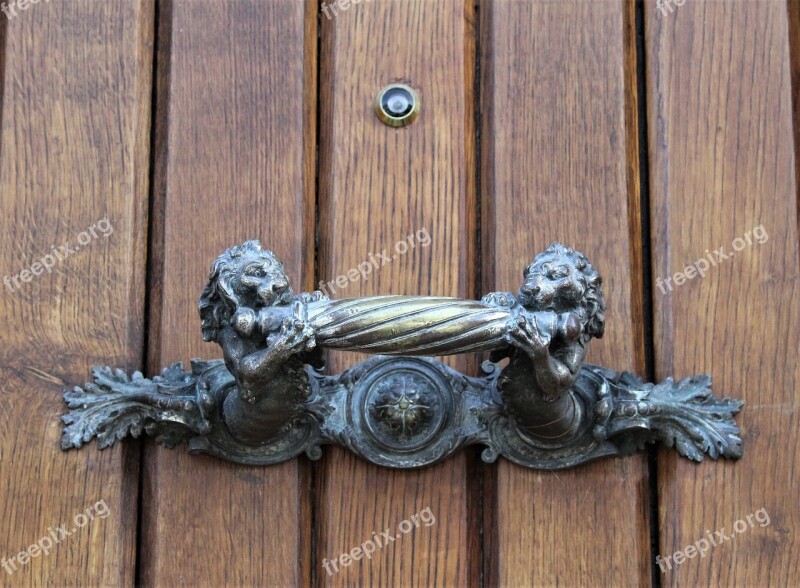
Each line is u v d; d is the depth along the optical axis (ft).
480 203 3.24
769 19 3.32
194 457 3.08
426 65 3.28
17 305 3.13
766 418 3.12
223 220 3.18
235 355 2.84
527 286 2.84
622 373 3.11
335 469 3.09
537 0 3.32
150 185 3.22
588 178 3.22
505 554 3.06
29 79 3.24
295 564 3.05
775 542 3.07
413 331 2.77
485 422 3.07
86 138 3.22
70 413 3.08
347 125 3.24
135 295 3.16
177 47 3.26
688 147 3.26
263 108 3.24
